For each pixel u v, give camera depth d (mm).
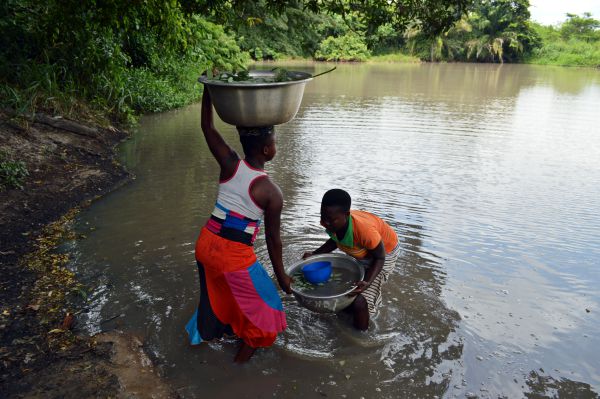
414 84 20797
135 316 3457
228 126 10180
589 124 11258
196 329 3072
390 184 6562
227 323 3033
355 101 14695
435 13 4531
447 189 6422
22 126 6555
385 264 3432
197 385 2846
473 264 4352
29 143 6328
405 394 2818
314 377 2941
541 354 3182
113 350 3006
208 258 2859
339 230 3223
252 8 5328
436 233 4988
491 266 4324
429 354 3156
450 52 43688
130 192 5926
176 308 3568
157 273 4027
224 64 17297
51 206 5176
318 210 5504
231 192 2814
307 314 3566
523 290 3945
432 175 7039
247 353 3035
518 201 6035
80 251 4336
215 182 6348
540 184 6754
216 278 2896
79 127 7328
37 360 2885
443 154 8258
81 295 3648
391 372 2992
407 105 14039
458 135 9836
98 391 2641
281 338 3291
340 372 2986
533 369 3047
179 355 3098
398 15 4656
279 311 3043
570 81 23781
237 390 2822
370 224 3234
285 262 4297
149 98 11289
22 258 4117
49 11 6910
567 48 44875
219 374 2943
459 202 5938
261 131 2787
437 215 5488
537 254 4578
